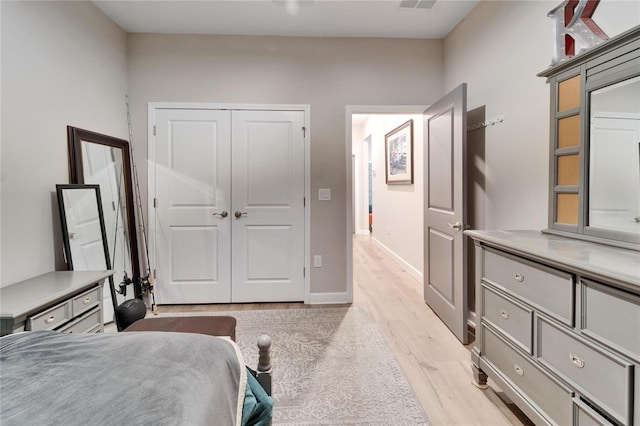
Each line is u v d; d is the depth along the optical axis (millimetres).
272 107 3090
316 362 2096
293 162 3143
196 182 3105
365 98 3131
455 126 2387
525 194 2000
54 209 2051
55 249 2053
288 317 2826
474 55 2574
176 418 691
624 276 913
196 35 3035
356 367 2037
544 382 1285
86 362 883
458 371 1990
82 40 2363
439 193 2715
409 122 4129
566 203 1601
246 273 3174
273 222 3162
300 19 2785
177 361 908
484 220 2461
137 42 3008
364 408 1664
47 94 2010
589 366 1072
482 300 1754
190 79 3047
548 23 1800
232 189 3125
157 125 3055
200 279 3156
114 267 2682
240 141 3107
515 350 1470
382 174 5664
